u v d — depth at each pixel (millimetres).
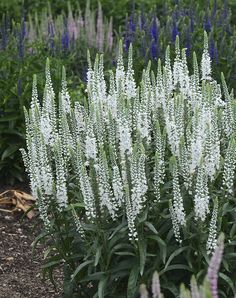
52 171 1335
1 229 1854
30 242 1793
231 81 2242
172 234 1207
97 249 1211
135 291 1229
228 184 1201
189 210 1233
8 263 1682
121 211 1271
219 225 1182
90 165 1233
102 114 1327
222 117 1334
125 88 1418
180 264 1227
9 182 2115
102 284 1224
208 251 1166
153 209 1254
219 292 1226
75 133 1361
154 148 1369
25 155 1316
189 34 2359
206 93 1312
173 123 1286
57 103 2061
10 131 2084
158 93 1392
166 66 1422
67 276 1365
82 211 1335
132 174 1169
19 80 2076
